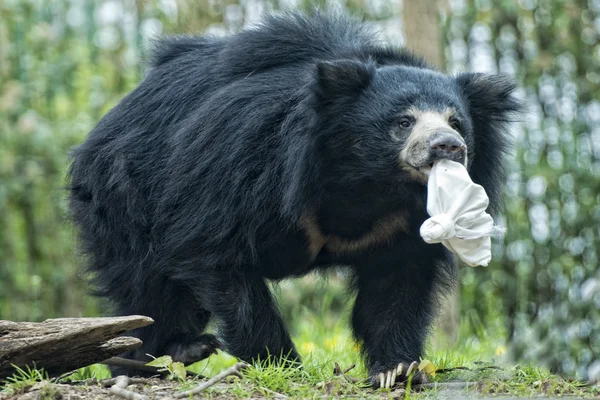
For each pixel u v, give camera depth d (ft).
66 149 62.95
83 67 68.64
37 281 60.44
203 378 32.35
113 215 35.47
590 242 62.44
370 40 35.65
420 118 30.55
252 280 32.58
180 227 32.83
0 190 61.21
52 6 69.87
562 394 29.19
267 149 31.99
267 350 31.96
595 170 62.95
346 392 28.22
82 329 26.81
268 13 35.73
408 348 32.71
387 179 31.40
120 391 25.80
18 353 26.61
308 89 31.60
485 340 51.96
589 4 63.31
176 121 34.91
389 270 33.73
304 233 33.30
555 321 58.18
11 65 66.59
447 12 56.54
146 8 63.21
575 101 62.90
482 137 32.94
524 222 63.26
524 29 63.16
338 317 61.77
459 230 28.27
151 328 35.58
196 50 36.58
